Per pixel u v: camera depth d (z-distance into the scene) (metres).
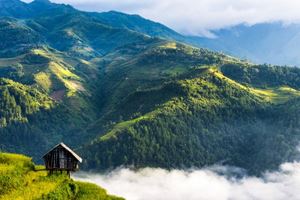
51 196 67.19
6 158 82.62
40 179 76.25
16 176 73.31
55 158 84.88
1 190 67.62
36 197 65.12
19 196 64.88
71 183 76.56
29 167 83.06
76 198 73.88
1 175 70.56
